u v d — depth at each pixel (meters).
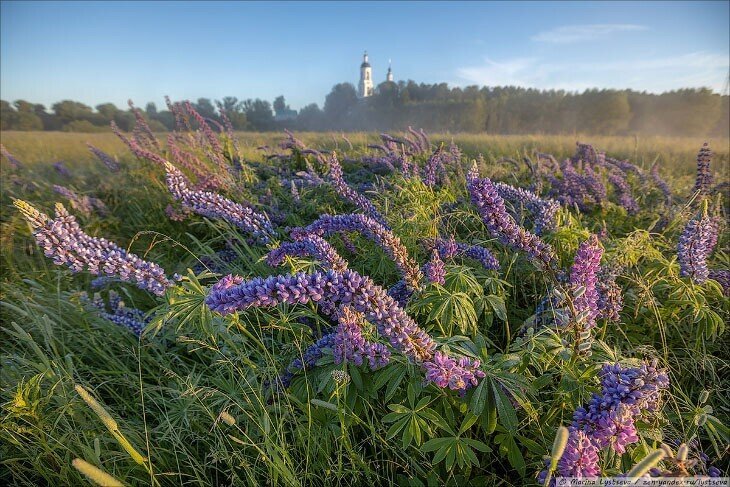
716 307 3.42
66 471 2.35
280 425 2.38
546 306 3.29
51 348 3.51
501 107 96.94
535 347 2.57
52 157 14.91
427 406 2.45
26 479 2.52
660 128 95.94
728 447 2.23
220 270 4.30
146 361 3.50
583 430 1.86
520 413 2.50
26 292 4.30
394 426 2.23
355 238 4.34
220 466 2.65
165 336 3.44
